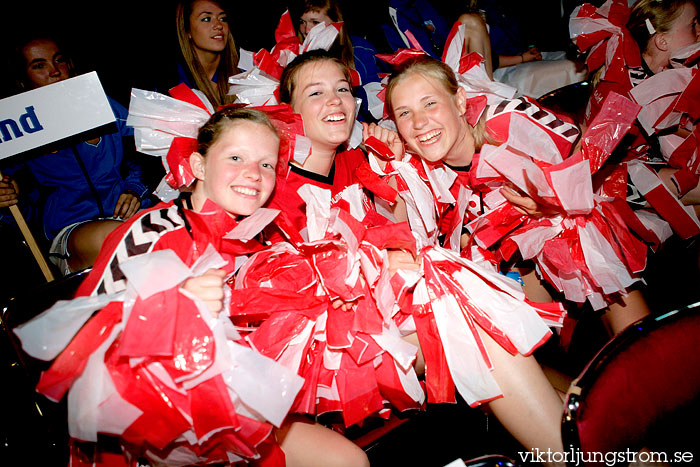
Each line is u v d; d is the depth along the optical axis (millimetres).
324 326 1385
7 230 2215
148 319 1042
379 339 1377
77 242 2031
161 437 1076
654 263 2213
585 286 1629
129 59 3732
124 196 2309
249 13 4148
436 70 1675
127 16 3648
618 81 1939
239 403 1135
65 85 1721
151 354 1010
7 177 1879
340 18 2783
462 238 1890
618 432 896
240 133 1363
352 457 1256
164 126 1532
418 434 1594
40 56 2131
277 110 1506
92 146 2279
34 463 1573
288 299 1318
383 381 1407
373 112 2006
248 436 1126
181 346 1063
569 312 1819
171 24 3676
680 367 947
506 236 1790
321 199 1440
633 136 1938
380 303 1382
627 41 1934
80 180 2250
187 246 1233
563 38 3967
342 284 1353
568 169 1478
